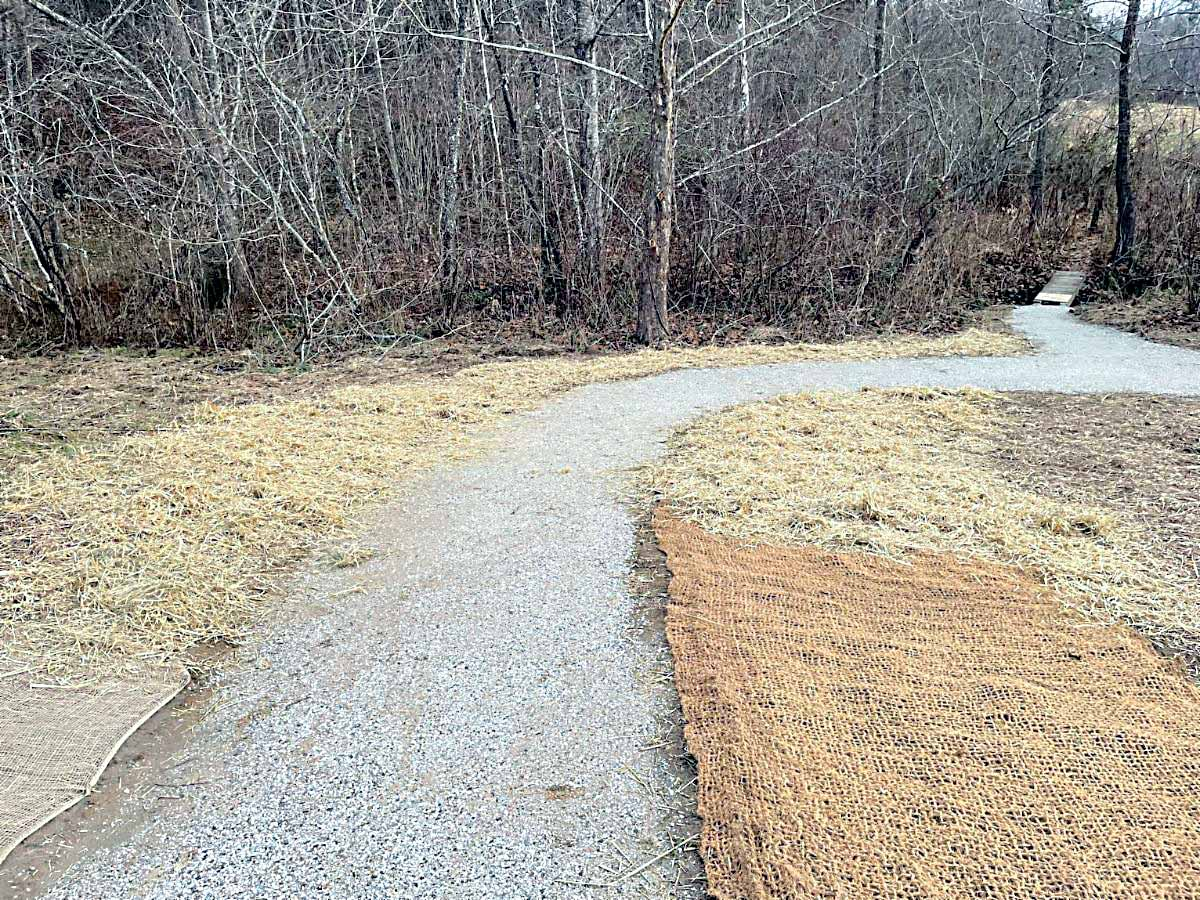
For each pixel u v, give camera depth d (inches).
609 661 109.0
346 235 423.5
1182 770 84.7
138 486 169.9
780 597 122.3
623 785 87.0
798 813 80.3
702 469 177.0
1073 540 138.3
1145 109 631.2
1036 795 81.7
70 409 244.2
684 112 441.7
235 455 188.5
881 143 457.4
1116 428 207.3
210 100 352.5
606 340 351.6
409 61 490.9
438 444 205.8
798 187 414.6
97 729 98.0
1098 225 652.7
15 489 168.2
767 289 396.8
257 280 382.0
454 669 108.8
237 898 74.6
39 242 346.0
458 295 381.1
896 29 601.3
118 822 84.1
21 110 372.5
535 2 517.0
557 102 447.8
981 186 514.9
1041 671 102.3
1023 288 484.7
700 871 75.9
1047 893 70.6
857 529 143.8
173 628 119.7
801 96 523.8
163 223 357.1
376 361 317.4
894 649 107.9
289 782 89.1
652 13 359.6
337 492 171.0
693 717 95.7
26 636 117.1
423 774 89.6
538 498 167.9
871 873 73.2
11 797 86.9
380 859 78.4
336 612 124.8
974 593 121.8
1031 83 607.5
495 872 76.5
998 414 222.8
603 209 397.7
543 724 97.0
